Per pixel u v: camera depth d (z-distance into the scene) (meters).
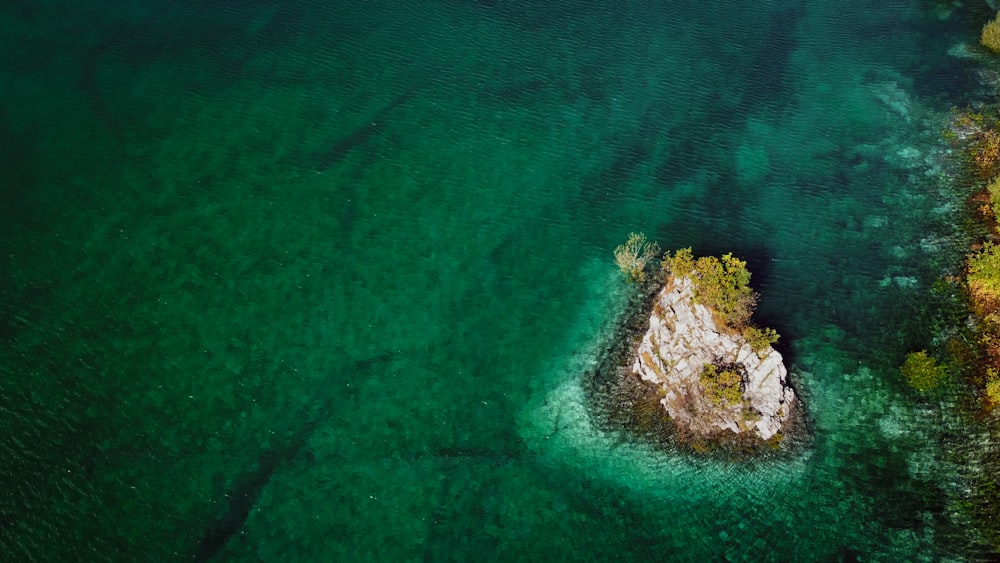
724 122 62.50
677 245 52.94
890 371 45.62
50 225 52.09
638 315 48.81
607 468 41.78
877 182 57.31
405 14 71.88
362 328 47.94
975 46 69.00
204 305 48.50
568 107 63.53
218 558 37.88
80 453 41.12
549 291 50.50
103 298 48.28
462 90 64.56
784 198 56.34
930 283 50.22
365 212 54.91
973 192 55.81
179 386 44.34
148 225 52.81
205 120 60.72
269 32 68.94
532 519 39.78
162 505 39.50
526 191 56.88
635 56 68.69
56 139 58.00
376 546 38.59
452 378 45.66
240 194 55.47
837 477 41.16
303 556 38.12
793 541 38.88
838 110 63.34
